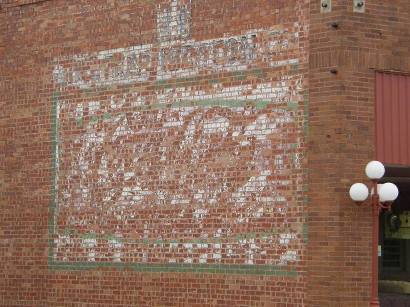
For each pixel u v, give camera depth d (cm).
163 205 2403
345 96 2145
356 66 2159
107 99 2528
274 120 2233
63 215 2591
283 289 2186
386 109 2183
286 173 2202
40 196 2645
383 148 2172
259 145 2253
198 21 2381
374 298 2053
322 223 2134
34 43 2697
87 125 2564
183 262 2356
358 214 2131
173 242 2378
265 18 2269
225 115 2316
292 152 2197
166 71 2425
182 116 2388
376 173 2006
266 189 2233
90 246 2530
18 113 2714
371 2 2183
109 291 2483
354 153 2142
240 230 2267
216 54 2344
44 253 2622
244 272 2253
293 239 2178
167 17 2436
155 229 2411
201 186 2342
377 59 2177
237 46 2309
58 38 2645
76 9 2614
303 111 2188
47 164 2636
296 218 2178
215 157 2322
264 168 2239
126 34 2508
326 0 2170
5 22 2762
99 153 2531
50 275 2605
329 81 2152
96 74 2556
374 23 2183
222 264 2291
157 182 2419
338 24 2152
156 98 2438
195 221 2344
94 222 2528
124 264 2461
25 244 2669
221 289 2288
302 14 2208
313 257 2144
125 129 2489
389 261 2695
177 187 2383
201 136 2353
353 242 2122
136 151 2462
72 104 2600
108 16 2545
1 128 2748
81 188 2561
